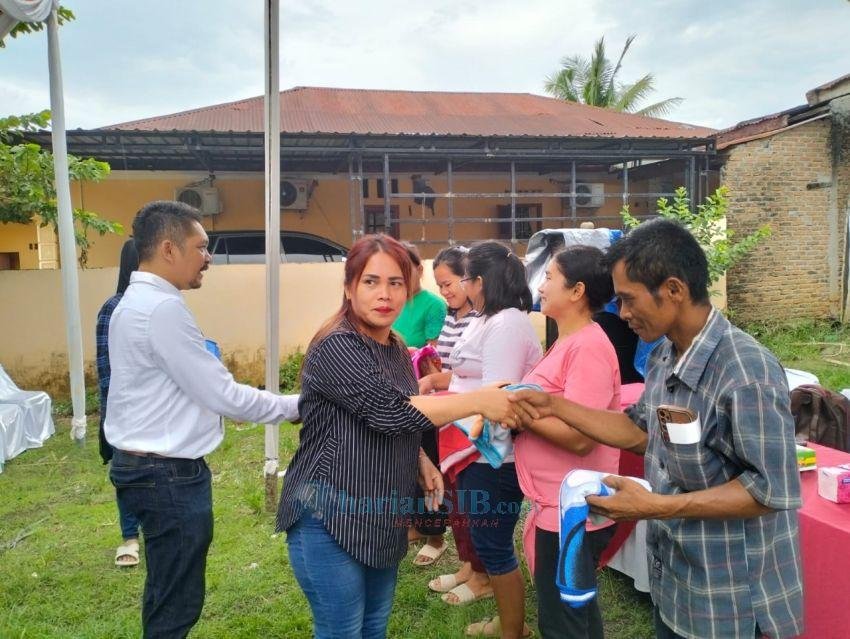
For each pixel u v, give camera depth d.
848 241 9.37
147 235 2.07
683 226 1.42
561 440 1.94
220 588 3.09
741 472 1.35
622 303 1.46
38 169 6.15
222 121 10.14
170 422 2.03
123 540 3.48
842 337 8.80
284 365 7.23
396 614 2.88
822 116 9.13
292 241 8.54
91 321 6.70
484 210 11.48
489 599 2.93
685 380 1.39
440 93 13.99
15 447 5.12
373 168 10.72
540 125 11.73
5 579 3.20
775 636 1.37
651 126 12.42
